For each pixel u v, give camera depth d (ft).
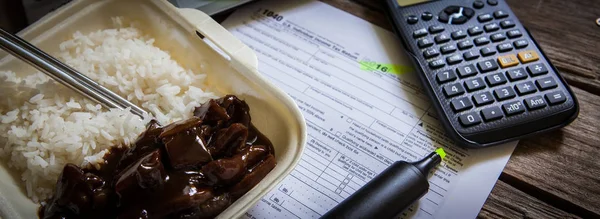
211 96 1.38
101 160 1.28
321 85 1.53
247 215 1.33
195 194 1.19
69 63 1.39
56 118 1.30
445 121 1.41
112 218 1.21
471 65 1.47
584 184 1.36
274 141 1.31
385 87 1.53
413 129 1.45
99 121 1.30
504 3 1.60
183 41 1.44
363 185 1.35
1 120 1.30
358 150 1.42
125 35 1.46
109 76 1.39
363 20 1.67
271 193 1.36
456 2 1.60
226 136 1.26
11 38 1.23
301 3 1.71
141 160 1.19
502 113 1.40
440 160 1.36
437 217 1.32
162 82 1.38
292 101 1.29
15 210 1.18
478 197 1.35
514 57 1.48
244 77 1.34
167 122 1.34
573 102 1.42
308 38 1.63
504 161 1.40
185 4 1.57
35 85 1.35
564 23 1.64
